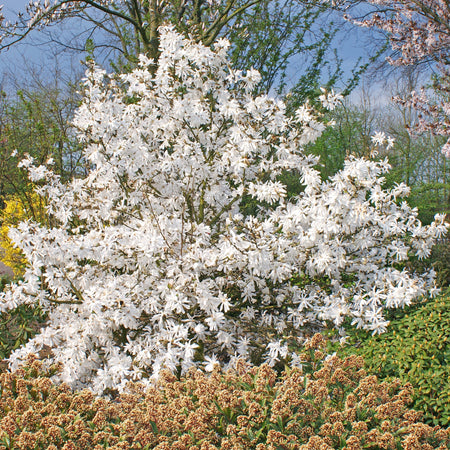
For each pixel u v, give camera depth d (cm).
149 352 417
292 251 454
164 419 280
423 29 1022
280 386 301
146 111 518
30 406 297
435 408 309
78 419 273
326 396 286
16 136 758
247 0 839
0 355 511
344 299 425
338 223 409
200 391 298
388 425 255
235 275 459
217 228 556
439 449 244
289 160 479
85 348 422
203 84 500
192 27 787
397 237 455
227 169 503
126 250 458
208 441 259
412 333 366
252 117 466
